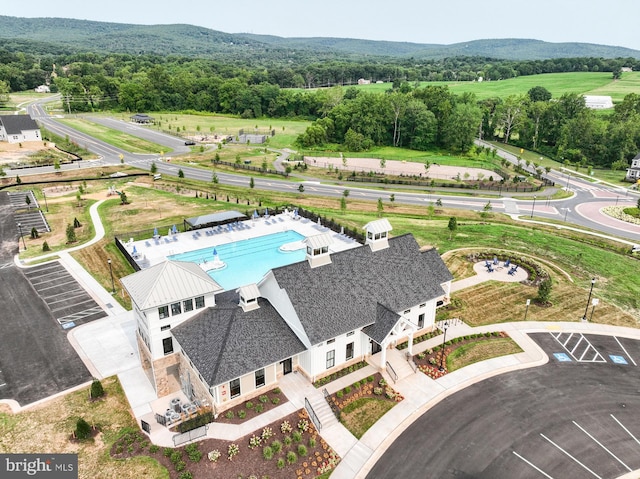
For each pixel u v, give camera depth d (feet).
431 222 248.11
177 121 636.89
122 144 456.45
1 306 154.10
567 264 192.75
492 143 554.87
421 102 517.14
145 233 220.23
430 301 137.39
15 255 194.49
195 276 113.91
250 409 106.42
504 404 110.42
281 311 120.16
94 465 91.20
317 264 125.49
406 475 90.63
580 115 467.52
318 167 396.16
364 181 345.72
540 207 287.28
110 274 177.68
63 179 313.73
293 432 99.91
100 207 259.80
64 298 159.53
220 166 383.24
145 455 93.71
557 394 114.11
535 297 163.12
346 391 112.98
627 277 182.29
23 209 253.24
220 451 94.58
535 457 95.04
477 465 92.94
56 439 97.86
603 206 290.15
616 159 433.07
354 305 122.72
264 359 107.96
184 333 109.91
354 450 96.68
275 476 89.45
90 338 136.05
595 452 96.53
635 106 498.28
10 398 110.42
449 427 103.04
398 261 139.13
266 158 428.97
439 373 121.29
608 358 129.29
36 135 430.20
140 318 111.24
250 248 206.49
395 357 126.93
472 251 203.41
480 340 136.98
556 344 135.74
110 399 110.63
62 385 115.55
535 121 533.96
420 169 396.16
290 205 269.23
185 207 263.70
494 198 306.55
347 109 536.42
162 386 112.16
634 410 108.99
